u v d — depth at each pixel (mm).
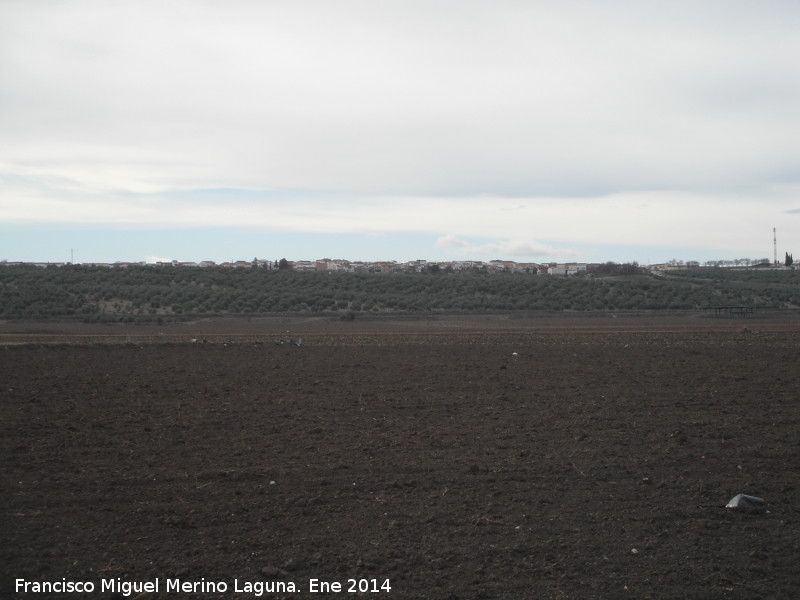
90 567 9359
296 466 13984
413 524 10906
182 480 13039
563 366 29125
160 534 10469
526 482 13016
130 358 31953
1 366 28516
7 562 9461
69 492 12289
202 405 20375
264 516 11203
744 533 10664
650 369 28062
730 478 13375
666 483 12984
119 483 12820
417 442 15992
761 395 22125
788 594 8773
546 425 17797
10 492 12227
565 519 11141
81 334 48500
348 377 26094
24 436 16344
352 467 13914
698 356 32500
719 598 8656
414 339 42281
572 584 8969
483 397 21797
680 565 9531
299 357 32719
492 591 8781
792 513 11555
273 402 20891
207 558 9664
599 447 15578
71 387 23438
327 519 11102
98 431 16938
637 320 63938
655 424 17906
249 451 15141
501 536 10445
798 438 16484
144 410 19578
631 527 10836
